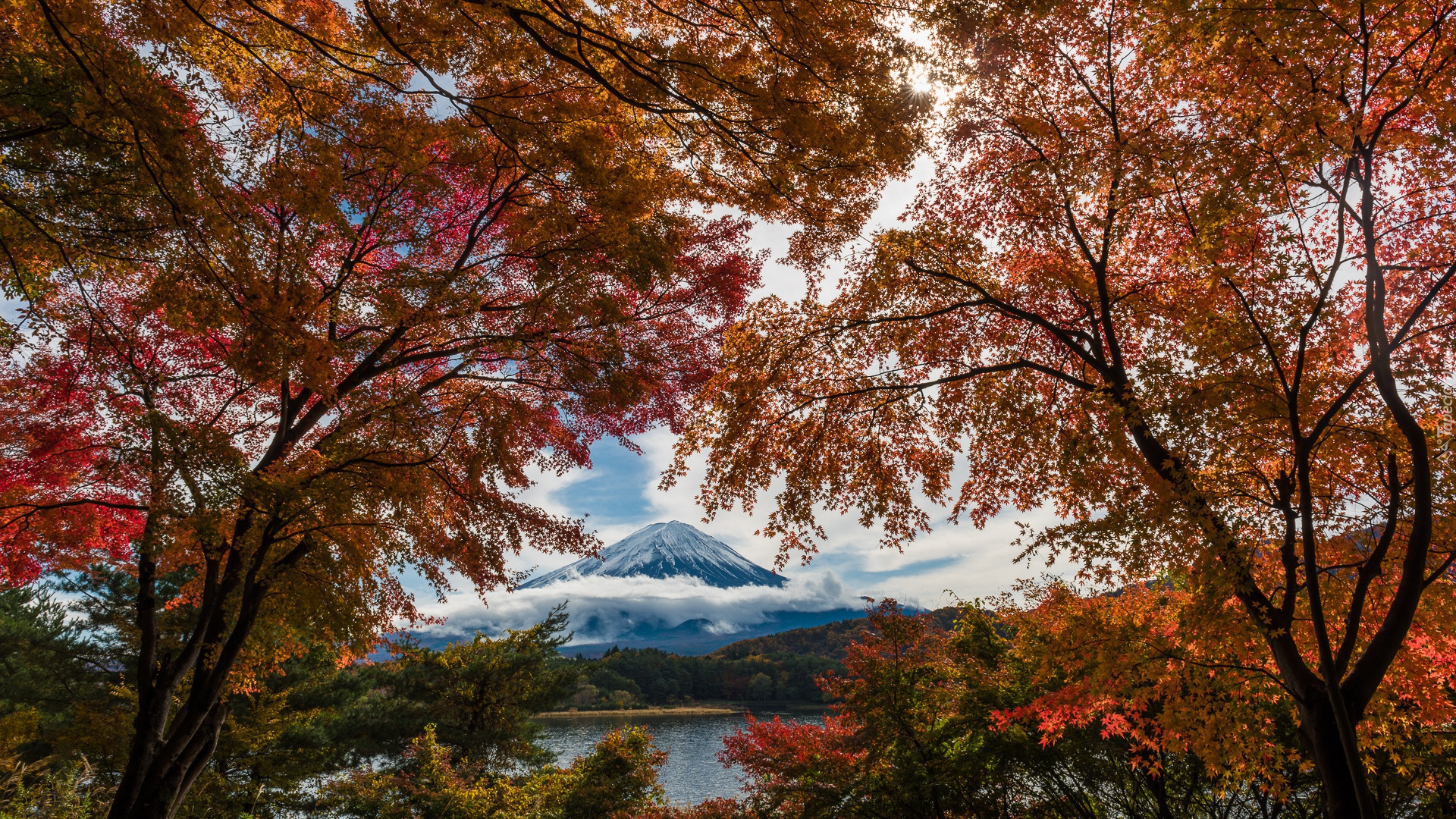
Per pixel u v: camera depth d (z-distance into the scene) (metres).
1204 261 6.43
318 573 7.12
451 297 6.98
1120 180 6.64
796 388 9.48
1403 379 5.49
